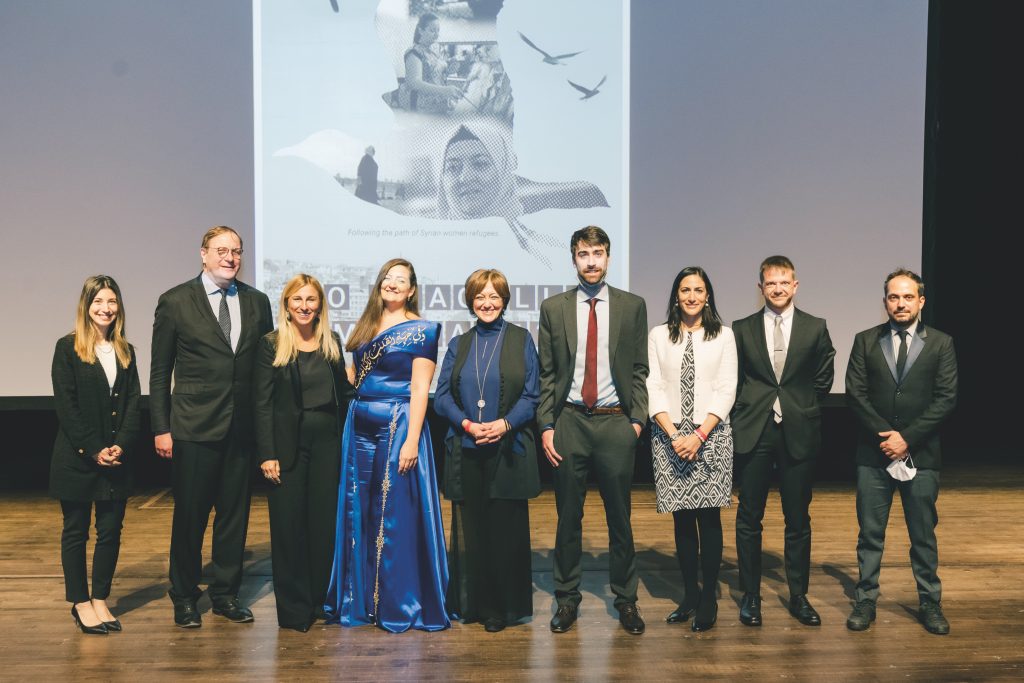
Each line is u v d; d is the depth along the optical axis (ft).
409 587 9.81
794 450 9.78
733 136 15.56
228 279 9.89
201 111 15.25
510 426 9.59
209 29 15.19
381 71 15.21
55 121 15.16
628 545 9.79
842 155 15.61
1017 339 23.00
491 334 10.02
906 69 15.60
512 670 8.54
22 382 15.26
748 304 15.66
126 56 15.17
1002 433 24.21
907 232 15.71
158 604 10.63
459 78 15.23
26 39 15.08
